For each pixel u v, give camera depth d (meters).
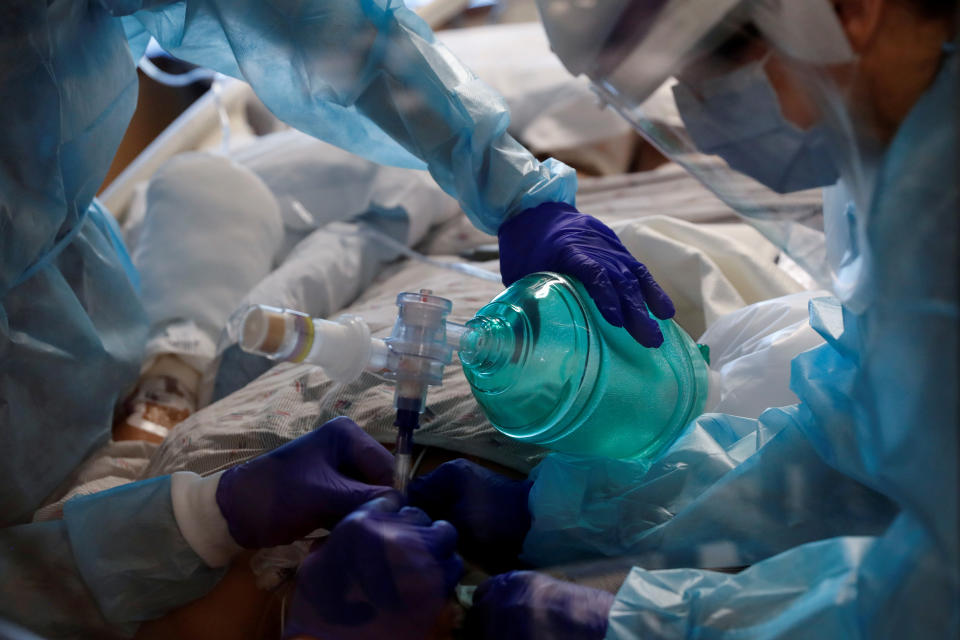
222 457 0.97
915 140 0.55
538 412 0.79
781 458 0.77
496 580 0.71
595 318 0.83
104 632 0.79
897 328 0.54
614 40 0.69
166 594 0.79
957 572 0.47
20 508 0.99
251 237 1.49
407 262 1.71
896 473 0.54
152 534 0.78
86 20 0.95
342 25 0.89
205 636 0.80
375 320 1.24
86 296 1.12
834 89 0.62
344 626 0.65
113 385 1.14
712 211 1.63
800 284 1.18
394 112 0.95
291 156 1.78
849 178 0.65
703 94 0.70
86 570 0.78
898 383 0.54
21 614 0.76
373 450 0.82
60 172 0.92
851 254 0.68
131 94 1.07
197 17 0.93
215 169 1.51
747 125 0.70
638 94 0.73
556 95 2.04
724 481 0.77
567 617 0.65
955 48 0.54
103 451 1.15
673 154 0.77
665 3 0.66
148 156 1.87
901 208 0.54
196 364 1.35
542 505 0.82
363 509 0.71
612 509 0.82
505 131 1.01
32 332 0.98
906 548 0.52
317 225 1.73
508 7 2.56
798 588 0.60
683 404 0.87
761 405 0.91
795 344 0.92
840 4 0.60
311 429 0.99
